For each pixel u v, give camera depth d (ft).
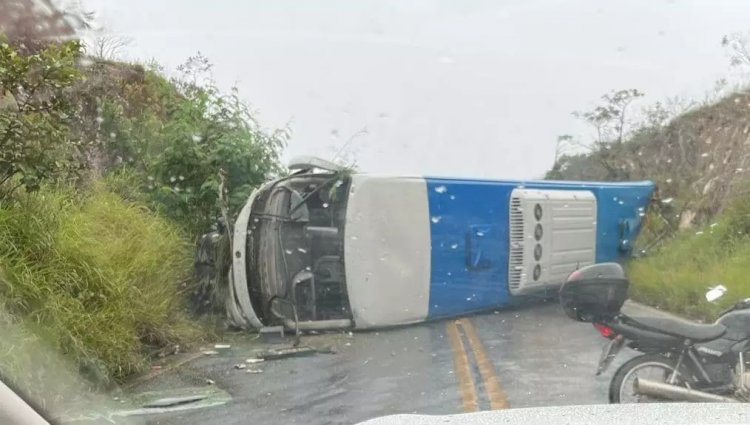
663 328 16.92
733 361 16.42
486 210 31.40
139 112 42.57
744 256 34.76
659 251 38.96
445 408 17.74
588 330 25.91
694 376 16.66
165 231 31.86
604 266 17.80
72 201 27.30
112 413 17.06
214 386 20.93
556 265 33.01
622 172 46.06
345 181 29.96
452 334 27.07
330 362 23.86
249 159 36.99
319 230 30.09
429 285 29.78
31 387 12.28
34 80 23.57
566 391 18.52
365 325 28.86
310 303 29.84
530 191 32.60
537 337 25.18
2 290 19.80
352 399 18.99
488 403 17.84
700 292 27.73
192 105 39.14
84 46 34.24
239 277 29.99
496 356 22.89
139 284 26.66
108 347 21.97
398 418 9.06
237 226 30.48
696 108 50.55
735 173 45.29
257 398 19.39
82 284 23.09
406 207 29.91
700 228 41.32
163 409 18.33
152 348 25.61
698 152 48.24
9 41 31.37
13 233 22.15
